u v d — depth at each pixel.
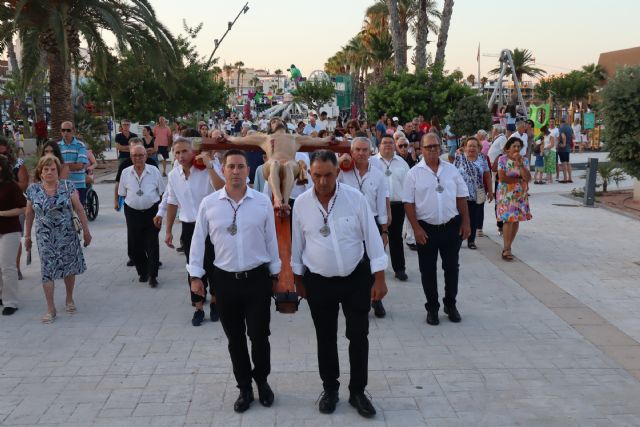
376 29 57.97
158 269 9.21
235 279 4.98
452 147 20.72
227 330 5.10
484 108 22.98
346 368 5.97
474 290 8.53
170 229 7.68
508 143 9.72
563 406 5.20
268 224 5.04
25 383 5.73
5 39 20.14
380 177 7.52
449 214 7.05
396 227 8.91
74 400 5.38
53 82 21.91
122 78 28.86
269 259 5.07
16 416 5.10
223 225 4.95
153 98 30.17
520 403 5.25
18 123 35.53
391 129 18.86
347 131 13.90
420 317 7.48
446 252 7.20
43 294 8.52
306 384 5.66
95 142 26.12
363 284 4.96
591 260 10.06
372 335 6.88
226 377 5.82
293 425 4.92
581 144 31.48
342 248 4.86
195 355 6.36
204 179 7.48
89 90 30.44
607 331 6.95
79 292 8.62
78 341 6.78
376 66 58.12
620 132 11.90
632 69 11.84
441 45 27.50
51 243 7.38
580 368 5.96
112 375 5.89
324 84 55.66
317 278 4.96
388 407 5.20
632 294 8.30
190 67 31.39
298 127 18.69
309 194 4.93
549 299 8.12
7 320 7.48
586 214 14.01
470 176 10.52
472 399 5.33
